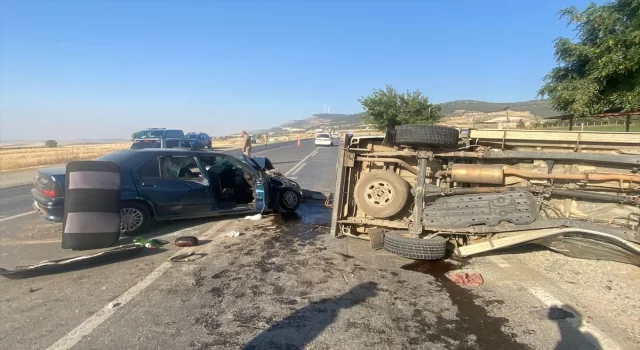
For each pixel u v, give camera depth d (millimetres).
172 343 3031
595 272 4570
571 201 4945
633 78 8961
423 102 42875
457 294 4004
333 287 4184
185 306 3689
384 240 5230
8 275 4223
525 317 3496
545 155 4875
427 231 5285
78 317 3449
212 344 3021
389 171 5527
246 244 5801
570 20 9859
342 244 5820
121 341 3053
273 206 7773
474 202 4973
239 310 3617
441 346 3018
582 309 3643
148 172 6387
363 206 5551
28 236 6223
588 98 9492
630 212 4609
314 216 7809
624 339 3115
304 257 5203
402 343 3061
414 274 4574
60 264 4551
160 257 5172
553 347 3008
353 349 2973
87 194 5266
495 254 5273
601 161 4660
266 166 9328
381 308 3678
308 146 45156
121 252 5047
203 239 6039
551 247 4957
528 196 4789
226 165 7848
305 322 3393
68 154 29391
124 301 3793
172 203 6500
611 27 9188
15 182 14703
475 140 5457
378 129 44750
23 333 3166
